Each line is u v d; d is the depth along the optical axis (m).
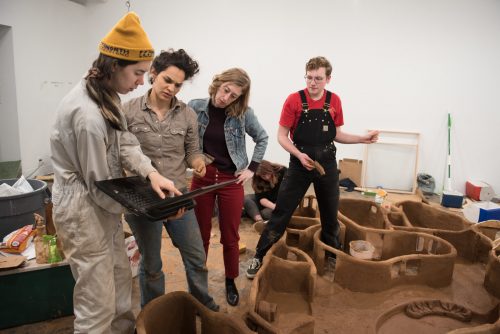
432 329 1.99
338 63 4.71
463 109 4.53
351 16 4.55
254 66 4.92
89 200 1.29
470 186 4.56
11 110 4.29
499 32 4.25
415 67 4.54
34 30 4.33
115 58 1.19
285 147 2.29
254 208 3.43
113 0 4.95
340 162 4.80
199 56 5.02
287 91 4.92
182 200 1.28
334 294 2.25
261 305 1.90
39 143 4.56
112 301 1.41
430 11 4.36
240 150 2.02
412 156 4.75
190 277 1.88
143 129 1.62
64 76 4.82
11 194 2.31
